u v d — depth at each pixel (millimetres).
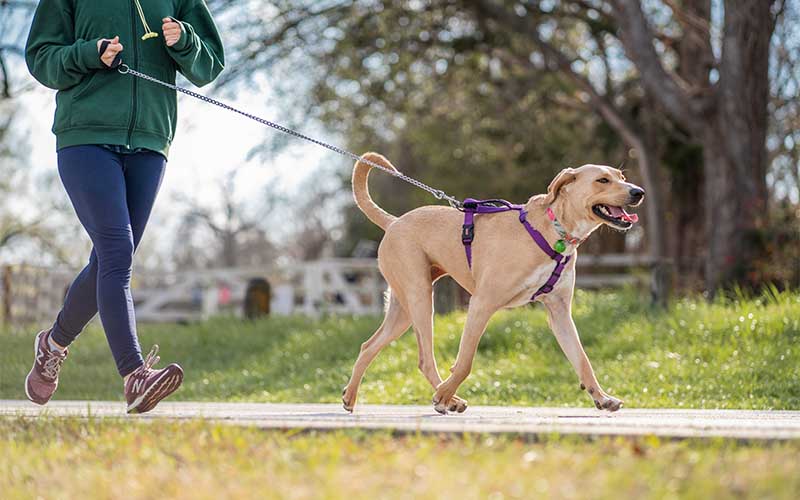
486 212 5117
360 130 21547
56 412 4801
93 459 3527
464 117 22531
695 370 8734
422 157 30047
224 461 3379
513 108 22047
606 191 4773
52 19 4703
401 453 3383
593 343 10281
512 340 10477
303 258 57719
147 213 4805
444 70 20219
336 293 19406
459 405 5109
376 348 5480
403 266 5238
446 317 11391
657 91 15406
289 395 9156
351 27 18031
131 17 4727
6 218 31656
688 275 16328
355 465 3260
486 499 2764
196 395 9539
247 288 13734
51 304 16656
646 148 20375
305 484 3008
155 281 23781
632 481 2908
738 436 3596
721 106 14719
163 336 12938
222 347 12312
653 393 8180
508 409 6301
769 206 15609
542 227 4895
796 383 8047
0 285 15805
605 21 19625
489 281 4906
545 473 3043
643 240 27484
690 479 2947
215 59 5031
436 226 5199
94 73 4594
